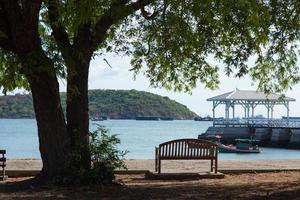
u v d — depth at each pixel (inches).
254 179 594.2
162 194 447.5
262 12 516.1
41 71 462.0
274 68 724.0
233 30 505.7
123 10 470.9
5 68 526.0
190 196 436.5
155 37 532.1
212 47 567.5
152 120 7795.3
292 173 663.1
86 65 518.3
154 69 660.7
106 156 505.4
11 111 6953.7
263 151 2561.5
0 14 475.8
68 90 513.3
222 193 455.5
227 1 466.6
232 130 3159.5
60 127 501.0
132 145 2536.9
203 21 482.0
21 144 2486.5
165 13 494.3
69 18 469.7
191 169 678.5
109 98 7573.8
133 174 648.4
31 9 450.3
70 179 484.1
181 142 608.4
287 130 2940.5
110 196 435.8
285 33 601.9
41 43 476.1
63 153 500.4
